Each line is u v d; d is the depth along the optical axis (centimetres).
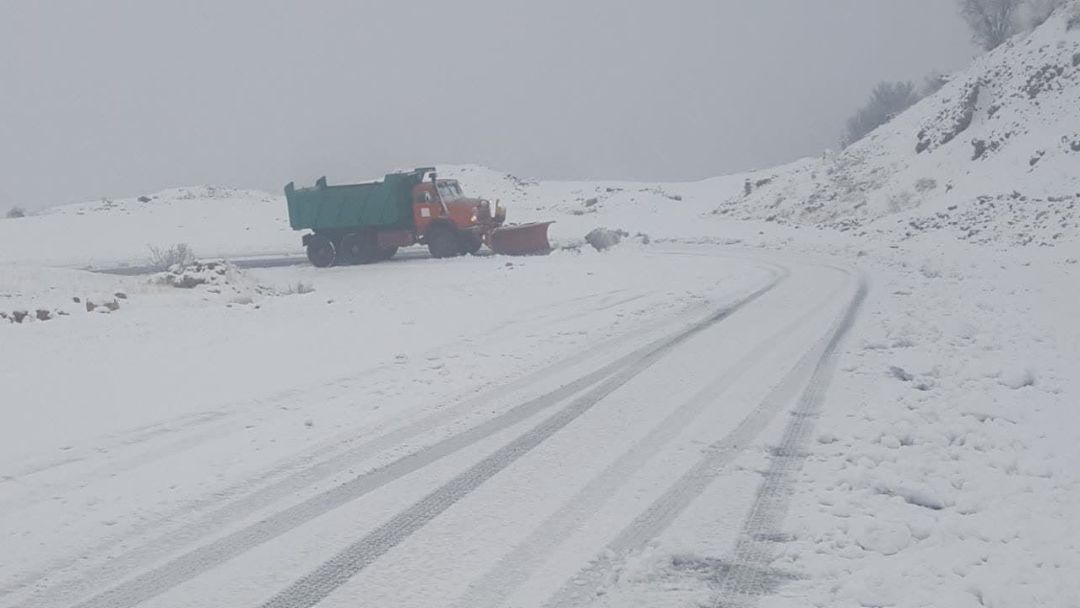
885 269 2219
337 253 3128
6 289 2058
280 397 962
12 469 727
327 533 577
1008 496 605
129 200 5909
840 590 466
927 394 888
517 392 948
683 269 2250
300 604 477
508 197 5738
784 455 707
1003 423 796
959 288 1769
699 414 840
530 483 660
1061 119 3634
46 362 1188
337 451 756
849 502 596
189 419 877
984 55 4903
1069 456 704
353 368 1102
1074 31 4075
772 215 4669
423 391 964
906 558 506
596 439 769
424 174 3088
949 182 3822
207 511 624
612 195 5688
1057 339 1248
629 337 1263
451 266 2692
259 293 2214
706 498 614
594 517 587
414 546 550
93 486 686
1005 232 2955
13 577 525
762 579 488
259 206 5534
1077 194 3033
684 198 5853
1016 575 476
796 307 1532
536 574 503
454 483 666
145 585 509
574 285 1934
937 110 4625
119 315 1630
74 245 4334
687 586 482
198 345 1312
